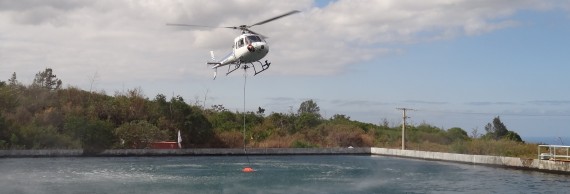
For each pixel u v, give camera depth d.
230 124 86.38
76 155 59.47
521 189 34.53
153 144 66.75
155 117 74.81
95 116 73.00
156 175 41.41
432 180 39.50
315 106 111.19
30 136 60.00
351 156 69.06
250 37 36.91
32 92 80.62
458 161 55.97
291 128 88.62
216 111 94.94
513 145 64.38
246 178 39.97
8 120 60.69
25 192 31.98
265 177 40.75
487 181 38.88
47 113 69.88
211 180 38.47
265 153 68.81
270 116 93.00
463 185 36.62
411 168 49.59
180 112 74.25
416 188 35.16
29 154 56.53
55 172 42.31
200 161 56.47
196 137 74.12
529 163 46.56
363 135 86.88
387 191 33.75
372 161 59.25
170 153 63.59
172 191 33.00
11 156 55.56
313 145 79.19
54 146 60.81
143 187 34.53
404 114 71.44
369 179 39.94
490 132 86.00
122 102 77.94
